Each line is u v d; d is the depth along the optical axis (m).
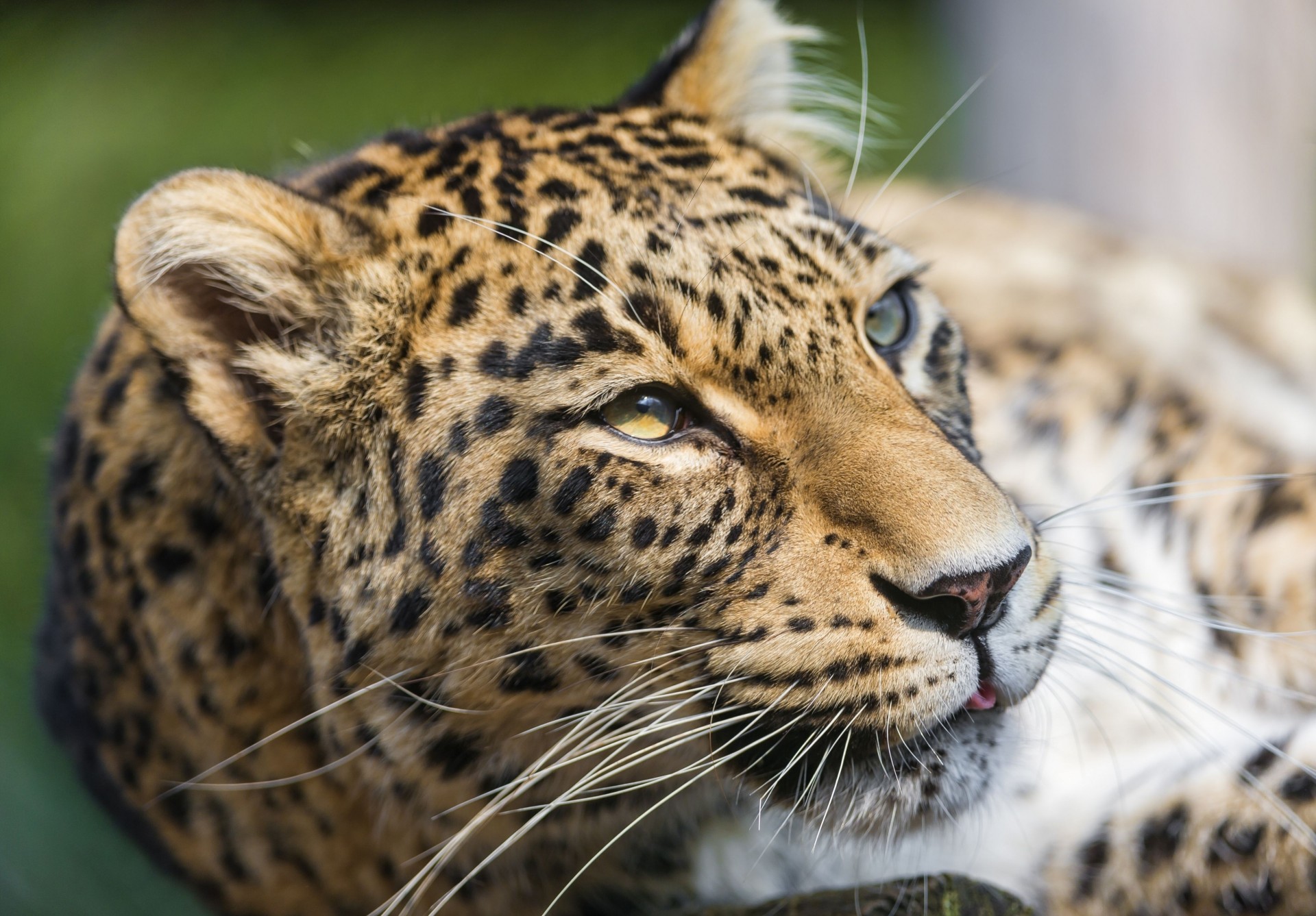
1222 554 8.30
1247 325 10.44
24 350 15.29
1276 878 6.64
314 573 5.82
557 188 5.82
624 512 5.53
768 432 5.59
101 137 19.53
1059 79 13.85
